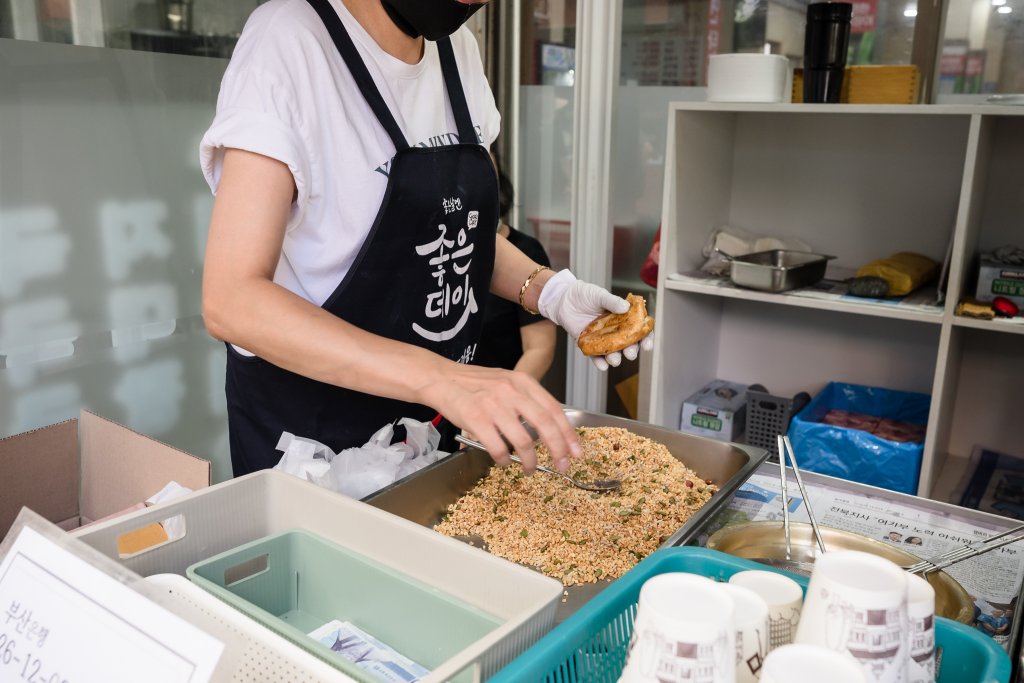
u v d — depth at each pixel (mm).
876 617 547
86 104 1837
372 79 1248
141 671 618
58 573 686
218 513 934
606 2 2572
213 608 704
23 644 682
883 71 2268
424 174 1293
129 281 1996
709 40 2621
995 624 938
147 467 1387
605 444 1503
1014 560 1081
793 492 1302
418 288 1356
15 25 1692
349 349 979
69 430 1503
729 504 1264
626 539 1219
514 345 2229
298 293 1293
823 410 2746
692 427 2773
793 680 512
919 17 2387
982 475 2545
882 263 2414
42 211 1808
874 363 2754
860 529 1173
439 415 1554
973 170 2092
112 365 2008
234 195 1073
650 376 2898
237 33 2086
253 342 1017
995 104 2244
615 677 743
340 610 923
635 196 2826
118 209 1939
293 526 974
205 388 2219
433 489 1310
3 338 1801
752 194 2816
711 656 518
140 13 1887
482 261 1488
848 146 2617
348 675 682
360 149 1240
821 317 2805
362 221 1267
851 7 2402
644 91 2723
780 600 647
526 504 1321
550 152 2764
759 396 2652
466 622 810
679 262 2604
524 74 2707
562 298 1534
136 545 1165
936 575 934
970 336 2590
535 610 720
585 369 2920
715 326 2951
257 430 1391
